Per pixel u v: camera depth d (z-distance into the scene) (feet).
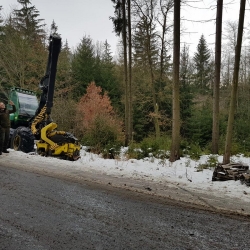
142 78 75.25
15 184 18.07
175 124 33.27
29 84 74.79
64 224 12.06
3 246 9.93
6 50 74.59
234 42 101.40
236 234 11.69
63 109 61.11
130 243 10.52
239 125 57.00
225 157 29.12
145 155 36.35
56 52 31.94
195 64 131.03
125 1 52.42
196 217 13.56
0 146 29.30
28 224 11.92
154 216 13.47
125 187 18.65
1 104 29.89
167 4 57.93
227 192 18.26
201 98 104.37
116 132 40.06
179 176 23.85
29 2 91.66
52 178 20.26
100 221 12.55
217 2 40.06
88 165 26.37
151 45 63.16
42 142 31.35
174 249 10.16
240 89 83.46
